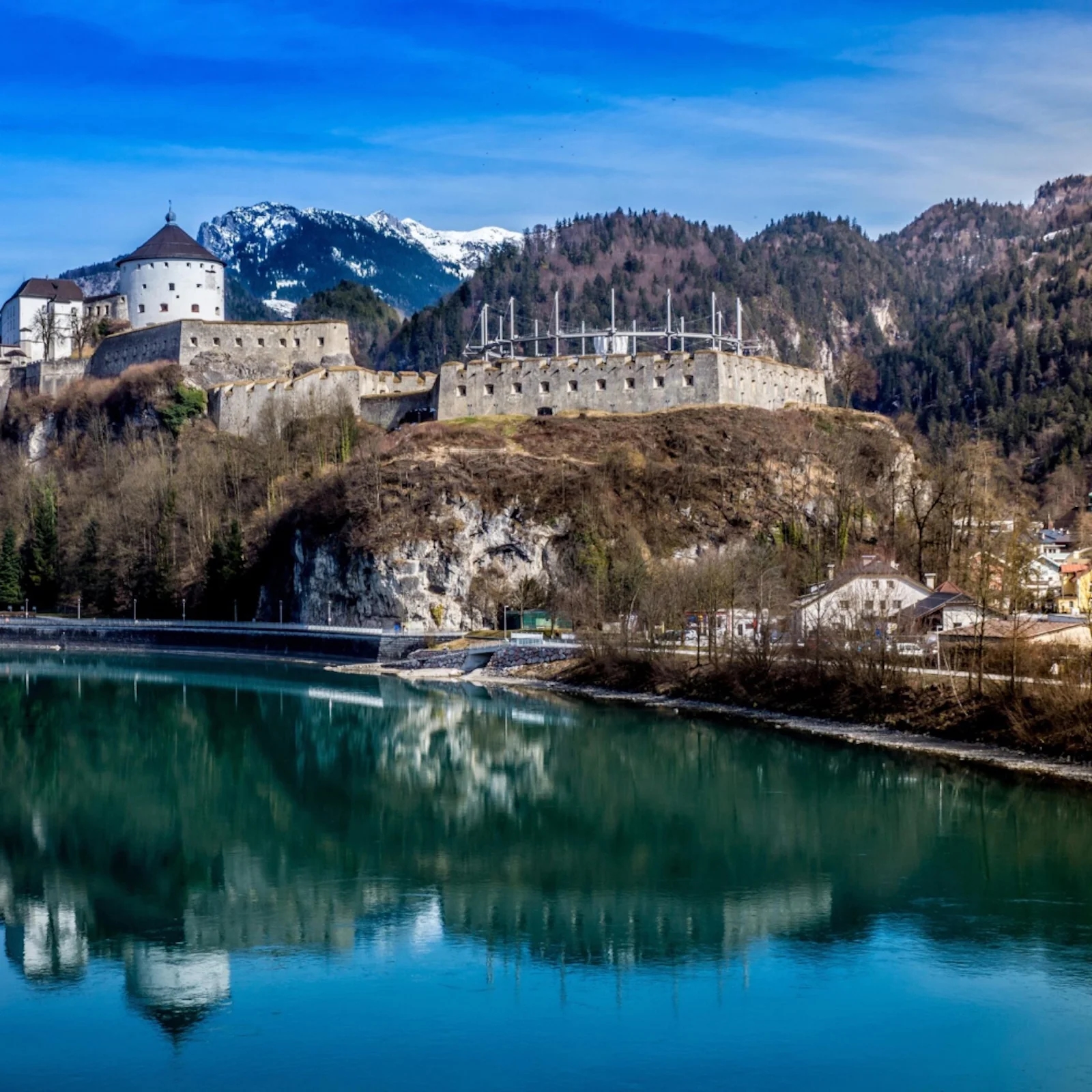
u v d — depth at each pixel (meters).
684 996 64.81
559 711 138.25
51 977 68.06
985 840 87.06
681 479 194.88
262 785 108.56
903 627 136.50
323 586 199.12
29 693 157.75
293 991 66.06
